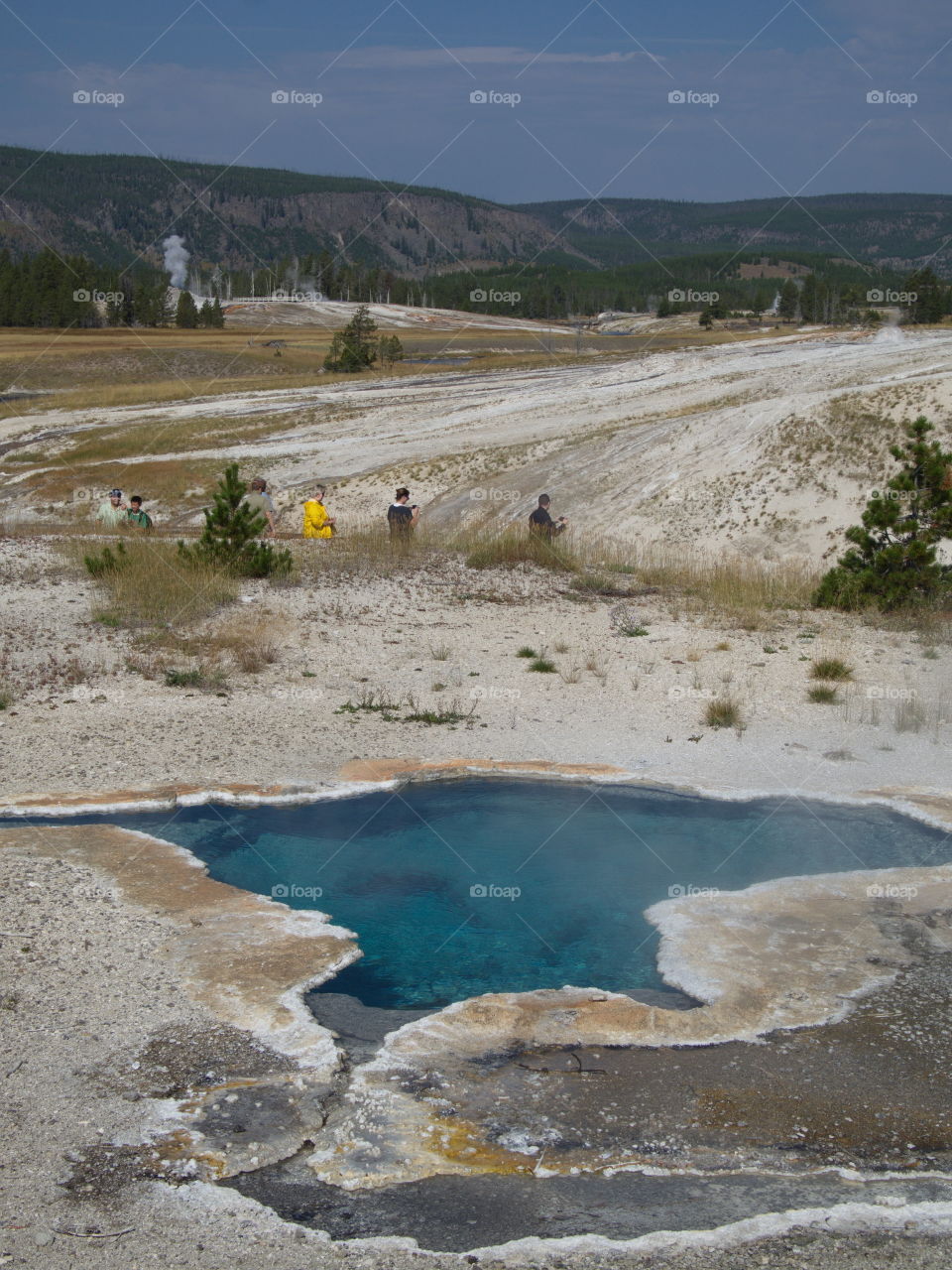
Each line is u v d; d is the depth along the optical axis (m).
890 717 10.35
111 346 99.56
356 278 196.75
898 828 7.80
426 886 6.77
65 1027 4.90
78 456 44.91
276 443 46.06
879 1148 4.28
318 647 12.44
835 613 15.14
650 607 15.06
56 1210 3.77
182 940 5.85
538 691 11.08
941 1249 3.71
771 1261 3.63
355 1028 5.14
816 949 5.95
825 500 33.41
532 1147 4.25
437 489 38.09
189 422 51.53
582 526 34.53
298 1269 3.55
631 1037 5.06
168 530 21.30
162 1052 4.76
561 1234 3.76
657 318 169.00
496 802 8.30
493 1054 4.91
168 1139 4.19
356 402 55.22
